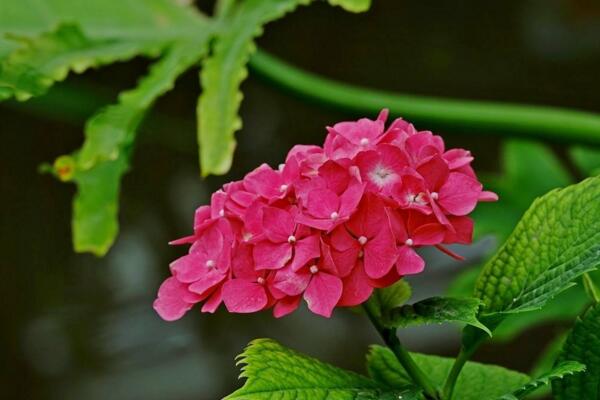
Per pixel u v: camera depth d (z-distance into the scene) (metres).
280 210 1.43
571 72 5.18
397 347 1.47
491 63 5.26
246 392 1.41
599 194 1.45
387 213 1.42
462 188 1.44
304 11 5.36
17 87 1.80
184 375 4.41
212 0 4.69
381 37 5.36
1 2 2.02
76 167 1.81
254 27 1.82
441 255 4.27
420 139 1.45
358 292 1.43
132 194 4.96
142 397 4.36
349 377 1.44
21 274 4.76
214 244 1.45
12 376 4.46
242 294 1.44
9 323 4.60
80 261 4.80
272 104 5.23
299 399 1.42
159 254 4.84
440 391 1.49
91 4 2.04
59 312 4.64
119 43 1.90
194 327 4.52
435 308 1.44
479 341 1.47
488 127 1.91
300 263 1.42
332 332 4.48
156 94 1.81
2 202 4.94
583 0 5.16
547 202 1.46
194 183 5.02
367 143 1.45
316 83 1.96
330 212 1.42
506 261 1.47
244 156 5.11
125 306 4.67
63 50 1.84
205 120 1.79
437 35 5.34
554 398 1.49
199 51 1.86
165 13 2.03
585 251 1.45
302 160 1.45
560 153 4.23
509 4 5.32
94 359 4.48
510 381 1.52
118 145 1.78
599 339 1.47
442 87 5.23
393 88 5.28
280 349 1.44
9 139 5.08
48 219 4.94
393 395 1.44
